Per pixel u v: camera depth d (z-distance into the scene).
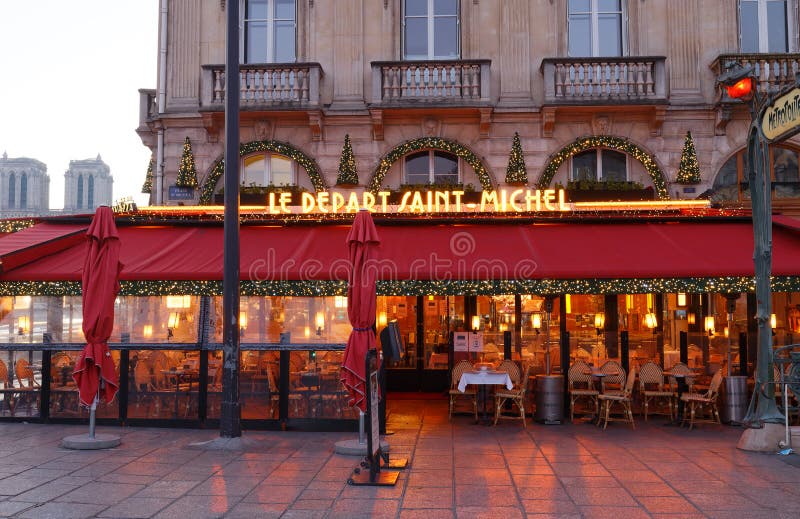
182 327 12.05
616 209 14.23
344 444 9.97
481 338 14.09
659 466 9.09
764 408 10.25
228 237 10.56
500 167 15.31
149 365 11.96
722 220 13.44
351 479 8.20
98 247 10.48
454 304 16.84
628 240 12.77
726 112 14.88
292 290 11.70
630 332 15.50
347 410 11.61
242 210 14.86
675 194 15.02
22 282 11.82
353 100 15.66
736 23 15.44
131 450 9.96
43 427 11.66
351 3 15.95
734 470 8.88
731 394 12.38
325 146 15.57
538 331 15.34
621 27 15.88
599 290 11.66
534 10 15.76
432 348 16.81
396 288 11.83
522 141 15.32
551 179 15.27
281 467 9.00
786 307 15.52
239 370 10.66
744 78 10.56
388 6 15.93
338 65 15.80
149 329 12.10
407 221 13.60
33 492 7.77
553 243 12.68
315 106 15.18
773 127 9.88
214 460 9.37
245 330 11.91
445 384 16.64
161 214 14.51
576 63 15.12
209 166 15.73
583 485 8.13
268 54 16.30
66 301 12.24
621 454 9.85
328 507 7.27
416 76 15.43
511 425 12.30
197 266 11.88
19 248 12.11
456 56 16.12
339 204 14.51
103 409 11.94
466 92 15.23
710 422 12.29
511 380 12.93
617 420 12.35
